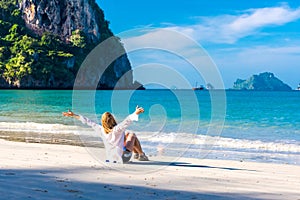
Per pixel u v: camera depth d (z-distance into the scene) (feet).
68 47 449.06
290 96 297.53
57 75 402.72
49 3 476.13
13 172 20.59
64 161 25.75
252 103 176.55
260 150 38.37
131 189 17.25
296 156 34.83
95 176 20.25
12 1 493.77
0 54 399.03
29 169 21.85
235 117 92.79
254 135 54.65
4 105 128.26
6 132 49.06
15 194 14.96
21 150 31.94
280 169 26.73
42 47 421.18
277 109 129.08
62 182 18.04
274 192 18.15
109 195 15.76
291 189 19.19
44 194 15.21
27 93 269.44
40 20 477.36
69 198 14.82
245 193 17.56
